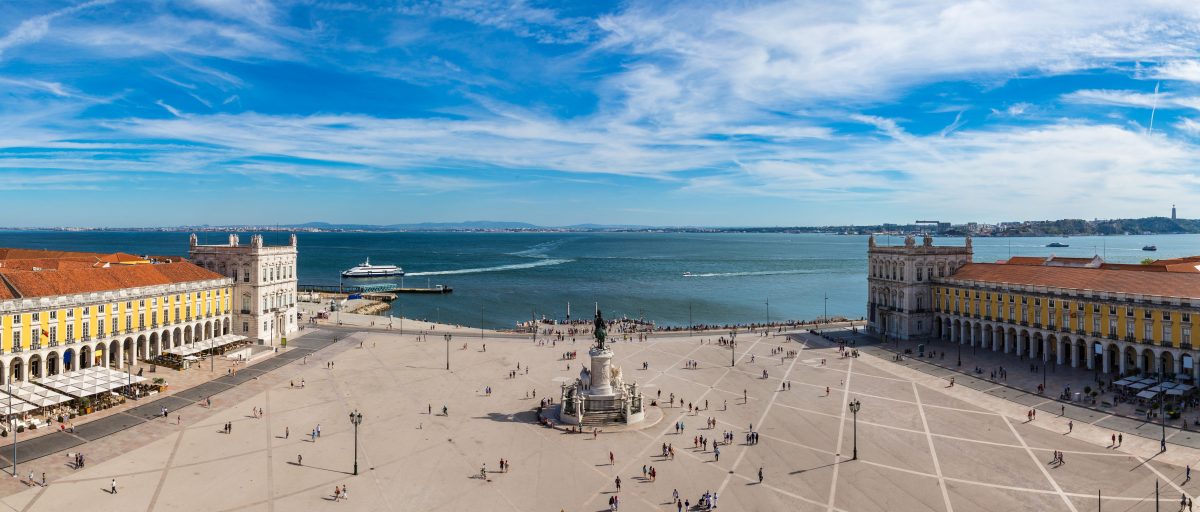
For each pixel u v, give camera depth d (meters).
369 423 76.44
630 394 78.81
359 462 64.56
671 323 173.62
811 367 105.75
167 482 58.91
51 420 74.56
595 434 73.06
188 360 104.56
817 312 193.88
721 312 192.38
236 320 123.75
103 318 95.94
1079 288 100.06
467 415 79.88
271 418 77.69
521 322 171.88
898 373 100.75
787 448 68.62
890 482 59.78
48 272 92.75
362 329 141.75
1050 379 94.25
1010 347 113.81
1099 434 71.06
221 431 72.69
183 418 77.12
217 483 58.94
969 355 111.81
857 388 92.06
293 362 108.06
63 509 53.22
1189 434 69.62
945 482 59.59
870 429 74.12
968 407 82.00
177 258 136.62
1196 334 84.75
